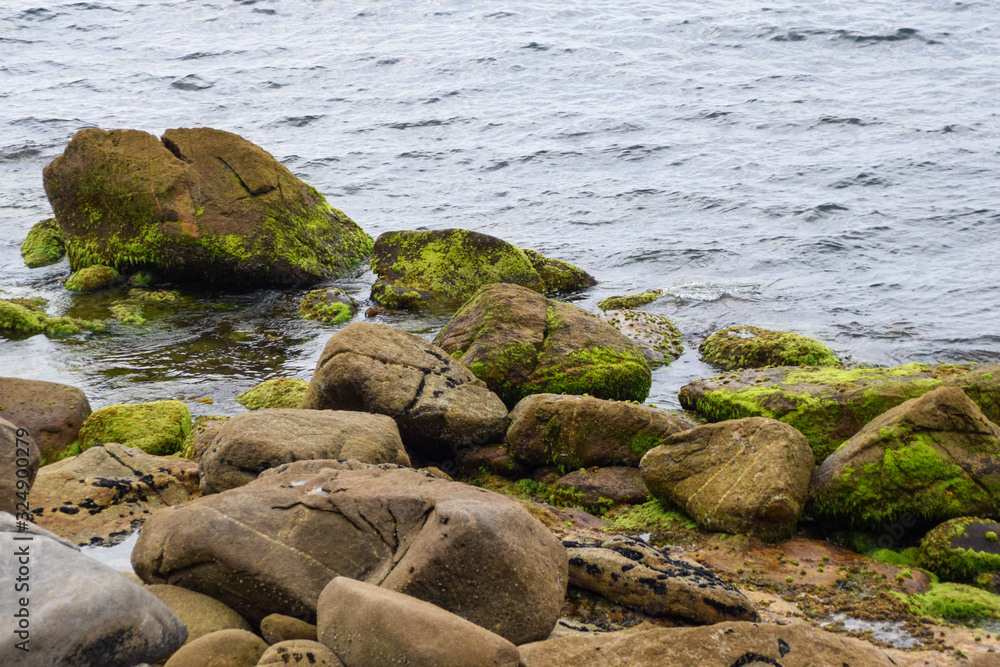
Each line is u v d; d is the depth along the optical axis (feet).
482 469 28.14
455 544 15.72
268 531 17.30
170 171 50.80
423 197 70.33
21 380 31.30
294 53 135.23
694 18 151.02
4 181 72.95
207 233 50.19
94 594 13.41
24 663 12.64
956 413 24.31
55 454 29.37
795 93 104.42
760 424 24.20
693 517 23.72
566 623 17.56
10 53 135.33
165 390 35.99
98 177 51.19
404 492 17.78
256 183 51.96
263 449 22.34
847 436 28.37
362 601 14.42
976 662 16.11
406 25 154.40
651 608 18.08
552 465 27.53
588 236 59.67
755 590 20.44
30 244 55.62
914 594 20.24
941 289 46.70
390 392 27.55
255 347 41.42
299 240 52.39
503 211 65.98
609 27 147.13
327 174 77.20
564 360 33.99
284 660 13.79
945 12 149.69
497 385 33.42
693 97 104.73
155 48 140.05
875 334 40.81
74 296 48.29
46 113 98.89
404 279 49.55
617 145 84.48
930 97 99.60
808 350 37.14
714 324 43.27
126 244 50.75
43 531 15.03
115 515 22.31
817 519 24.09
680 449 24.84
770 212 62.23
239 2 169.07
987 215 59.11
